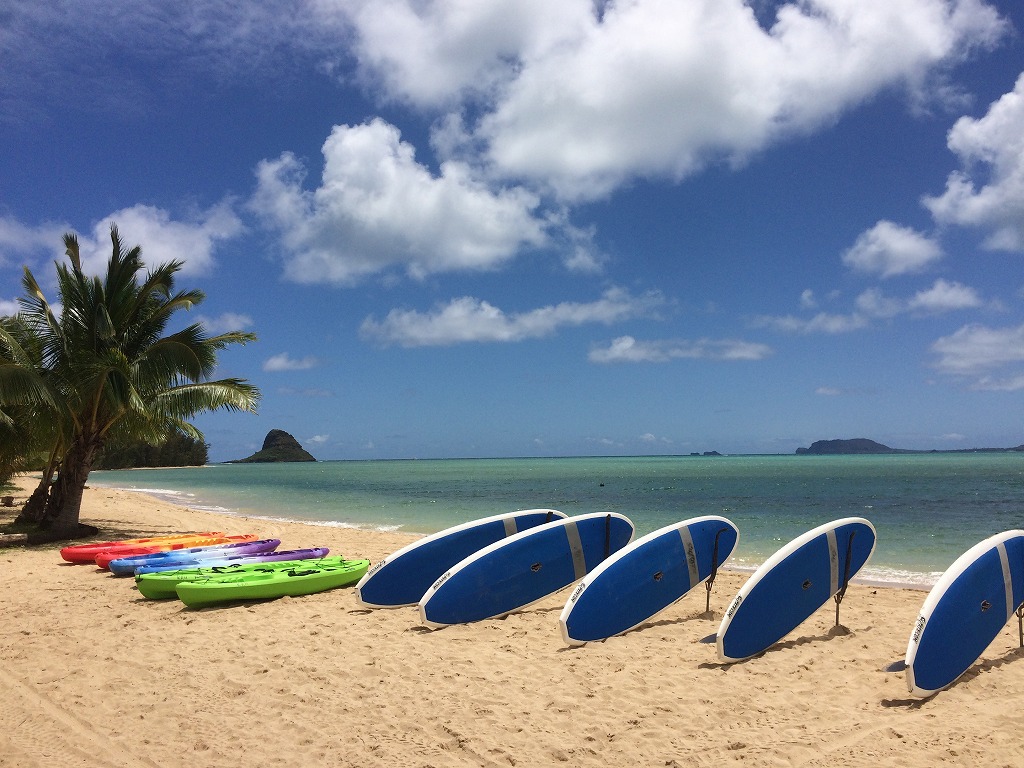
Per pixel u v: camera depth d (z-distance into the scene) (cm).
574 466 12212
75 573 1071
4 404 1327
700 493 3475
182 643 679
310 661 612
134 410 1412
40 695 536
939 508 2441
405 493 3741
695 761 411
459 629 722
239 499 3291
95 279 1430
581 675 568
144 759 422
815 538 678
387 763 412
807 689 533
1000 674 558
